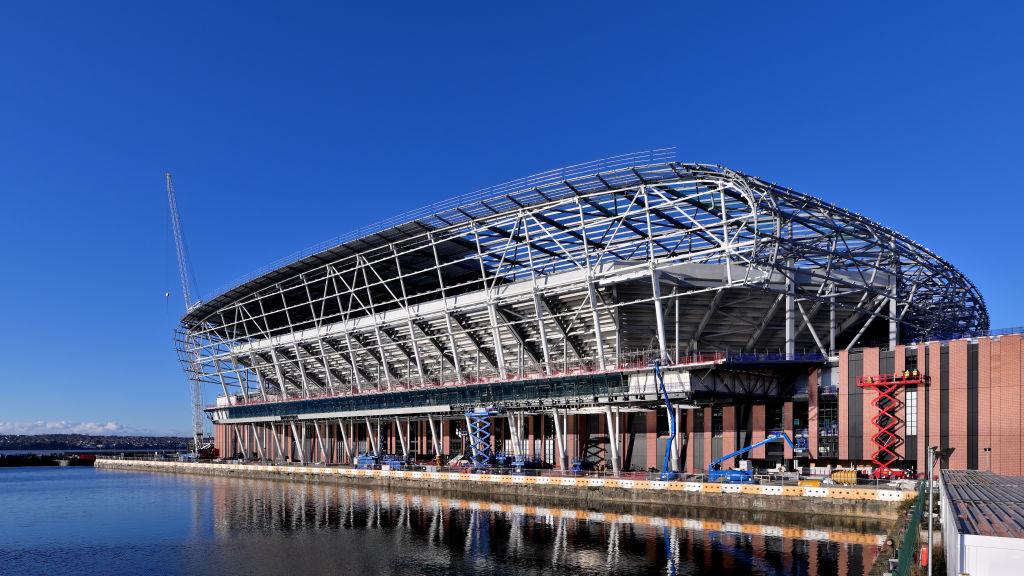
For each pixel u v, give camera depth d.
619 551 44.78
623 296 74.00
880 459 62.75
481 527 55.12
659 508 62.19
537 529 53.50
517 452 87.44
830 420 68.25
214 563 44.88
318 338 107.94
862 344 86.12
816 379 69.19
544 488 71.19
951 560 22.95
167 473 137.12
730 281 65.00
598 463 82.00
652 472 73.88
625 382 74.06
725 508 59.38
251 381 130.62
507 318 84.12
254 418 128.88
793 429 71.06
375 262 91.19
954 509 24.55
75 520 66.06
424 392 94.69
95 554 48.78
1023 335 56.22
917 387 61.28
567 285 75.50
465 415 91.56
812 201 63.75
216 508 72.06
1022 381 55.75
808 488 55.56
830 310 74.81
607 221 71.38
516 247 80.44
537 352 87.31
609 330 77.75
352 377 114.06
